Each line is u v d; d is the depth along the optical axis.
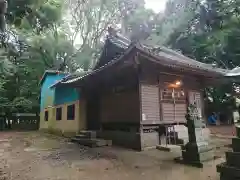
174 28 25.66
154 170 6.44
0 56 15.38
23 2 5.77
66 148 10.63
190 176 5.78
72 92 15.52
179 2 26.91
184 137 11.05
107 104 12.45
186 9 25.16
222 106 22.12
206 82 13.70
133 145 9.98
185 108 11.71
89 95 14.44
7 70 17.98
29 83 27.03
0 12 4.52
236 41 21.14
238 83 12.69
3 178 5.83
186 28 24.98
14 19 5.99
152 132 10.16
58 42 29.41
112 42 12.49
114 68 9.92
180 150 9.22
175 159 7.50
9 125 25.70
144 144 9.67
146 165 7.02
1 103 24.25
